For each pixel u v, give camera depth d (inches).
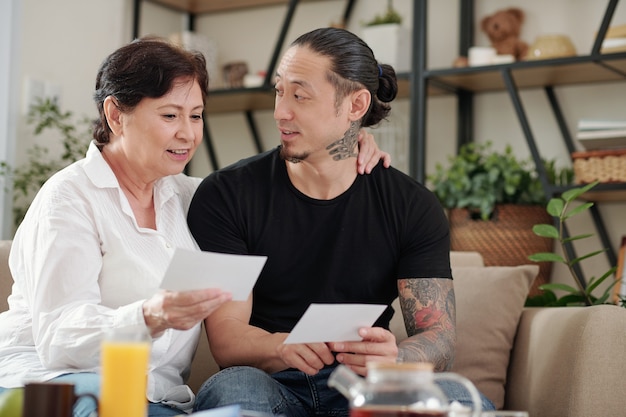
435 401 43.7
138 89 72.2
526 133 130.9
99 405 47.3
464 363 92.7
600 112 140.6
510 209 130.3
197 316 60.2
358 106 79.4
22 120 138.0
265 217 80.8
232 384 69.0
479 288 95.3
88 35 150.5
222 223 80.3
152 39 75.1
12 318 73.5
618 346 80.0
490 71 133.7
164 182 78.2
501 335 93.5
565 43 134.4
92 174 72.9
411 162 138.2
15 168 136.6
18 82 137.4
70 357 65.7
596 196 131.3
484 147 139.9
